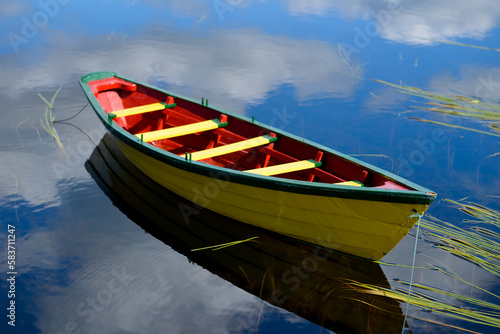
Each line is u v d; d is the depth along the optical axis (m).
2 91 8.50
